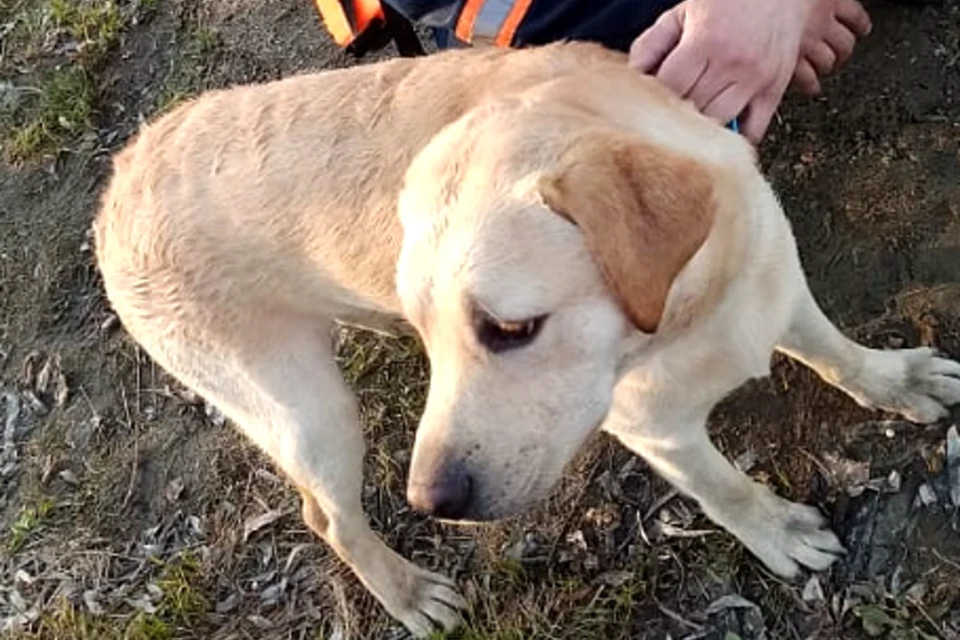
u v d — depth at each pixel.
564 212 1.22
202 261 1.56
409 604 1.72
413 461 1.31
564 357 1.27
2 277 2.12
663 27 1.46
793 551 1.58
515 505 1.29
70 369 2.04
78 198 2.14
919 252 1.64
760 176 1.38
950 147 1.66
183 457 1.94
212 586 1.84
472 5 1.56
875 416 1.60
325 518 1.71
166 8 2.21
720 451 1.65
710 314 1.35
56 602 1.89
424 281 1.27
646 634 1.63
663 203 1.21
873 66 1.72
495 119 1.31
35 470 1.99
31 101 2.23
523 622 1.68
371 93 1.48
